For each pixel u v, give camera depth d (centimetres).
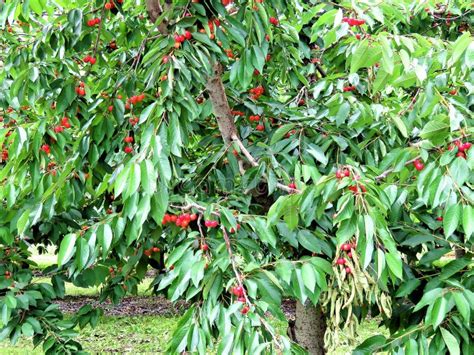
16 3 249
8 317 298
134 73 270
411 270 281
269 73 365
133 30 316
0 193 274
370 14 256
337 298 223
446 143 211
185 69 203
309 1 357
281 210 213
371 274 227
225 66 335
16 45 311
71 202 275
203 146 353
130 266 324
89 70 282
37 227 349
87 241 228
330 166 300
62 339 328
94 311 365
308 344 384
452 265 244
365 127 310
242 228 251
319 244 249
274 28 286
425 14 387
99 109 265
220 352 190
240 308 204
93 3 284
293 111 324
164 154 196
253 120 333
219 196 327
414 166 248
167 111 208
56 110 264
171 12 218
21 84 274
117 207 330
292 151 307
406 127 265
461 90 299
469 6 358
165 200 199
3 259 353
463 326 233
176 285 221
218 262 209
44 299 345
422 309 277
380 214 184
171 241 297
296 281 210
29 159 273
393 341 240
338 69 349
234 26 225
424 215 282
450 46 228
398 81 225
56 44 287
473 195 197
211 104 286
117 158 309
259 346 183
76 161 263
